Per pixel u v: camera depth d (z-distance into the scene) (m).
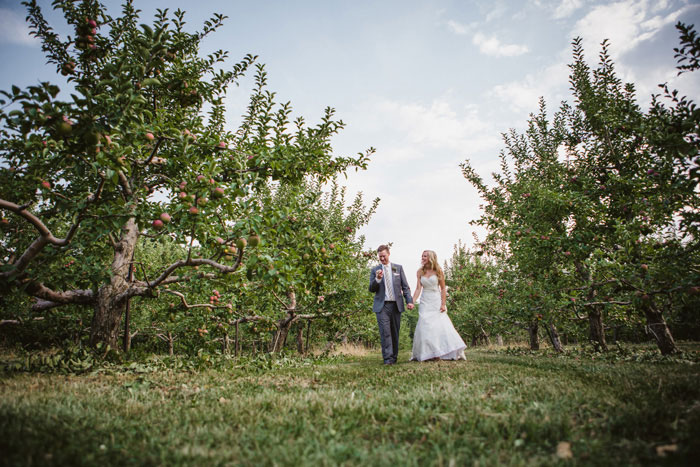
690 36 3.11
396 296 6.00
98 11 4.91
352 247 7.93
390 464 1.38
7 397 2.32
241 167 4.88
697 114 3.00
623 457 1.41
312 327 13.28
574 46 7.35
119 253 5.55
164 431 1.83
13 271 3.72
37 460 1.32
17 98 2.44
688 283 4.19
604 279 5.57
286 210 4.30
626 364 4.42
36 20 4.95
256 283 6.84
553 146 9.26
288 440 1.65
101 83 2.80
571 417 1.92
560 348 8.51
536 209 7.39
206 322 7.32
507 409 2.10
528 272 8.38
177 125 5.39
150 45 3.80
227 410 2.22
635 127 3.91
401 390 2.87
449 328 5.66
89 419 1.95
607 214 6.65
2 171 4.35
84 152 3.05
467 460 1.42
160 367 4.48
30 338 7.71
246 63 6.05
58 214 4.73
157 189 6.38
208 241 4.09
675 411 1.86
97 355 4.46
